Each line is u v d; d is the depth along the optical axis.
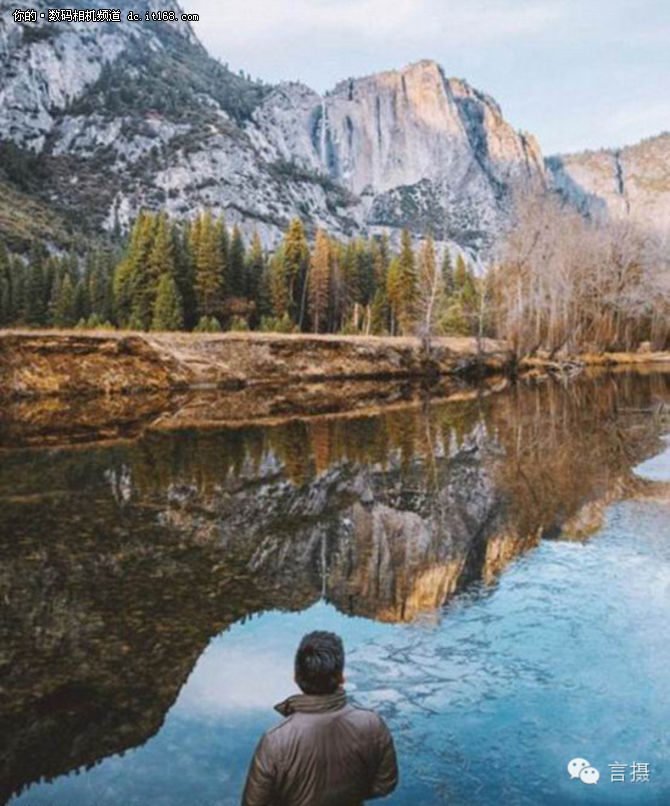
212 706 6.25
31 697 6.39
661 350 92.62
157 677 6.79
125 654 7.27
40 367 35.78
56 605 8.60
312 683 3.06
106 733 5.82
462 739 5.68
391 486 15.82
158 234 74.19
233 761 5.41
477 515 13.13
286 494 14.98
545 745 5.57
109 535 11.71
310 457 19.67
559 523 12.47
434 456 19.86
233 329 71.38
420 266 86.50
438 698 6.36
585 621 8.09
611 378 55.81
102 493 14.92
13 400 33.06
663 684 6.57
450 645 7.48
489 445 21.84
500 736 5.71
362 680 6.70
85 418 27.94
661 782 5.07
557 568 10.01
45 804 4.88
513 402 36.31
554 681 6.65
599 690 6.47
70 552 10.74
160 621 8.13
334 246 99.50
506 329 65.06
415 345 60.66
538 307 65.44
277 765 2.95
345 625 8.04
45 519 12.73
